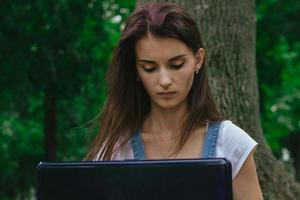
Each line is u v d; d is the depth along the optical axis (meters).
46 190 2.59
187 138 2.98
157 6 2.87
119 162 2.55
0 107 15.76
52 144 15.27
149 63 2.81
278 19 15.17
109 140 3.09
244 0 6.22
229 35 6.13
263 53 15.24
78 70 14.50
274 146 16.89
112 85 3.11
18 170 20.23
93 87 15.21
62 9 13.77
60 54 14.18
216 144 2.94
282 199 6.36
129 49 3.03
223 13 6.12
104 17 15.37
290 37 15.80
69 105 16.08
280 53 15.81
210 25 6.10
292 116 20.72
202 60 2.98
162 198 2.53
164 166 2.53
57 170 2.58
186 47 2.81
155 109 3.04
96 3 14.51
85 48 14.68
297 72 18.94
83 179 2.57
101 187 2.56
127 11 15.76
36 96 15.24
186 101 3.04
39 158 20.20
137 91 3.10
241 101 6.11
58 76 14.38
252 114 6.17
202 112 3.00
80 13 14.18
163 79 2.78
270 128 16.98
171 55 2.78
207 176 2.50
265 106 16.11
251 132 6.16
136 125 3.09
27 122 18.97
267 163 6.31
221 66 6.10
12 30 13.84
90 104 15.55
